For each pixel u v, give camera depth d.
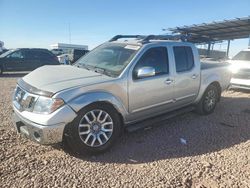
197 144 5.21
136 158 4.55
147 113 5.45
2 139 5.00
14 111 4.68
